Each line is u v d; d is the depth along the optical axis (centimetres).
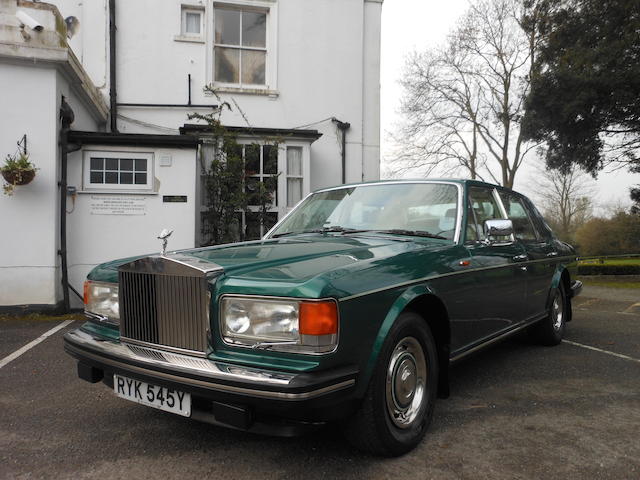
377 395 247
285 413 215
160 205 751
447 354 309
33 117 661
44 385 388
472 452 276
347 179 1070
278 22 1036
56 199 676
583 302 1013
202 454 272
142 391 261
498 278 381
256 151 886
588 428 312
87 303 307
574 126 1641
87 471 253
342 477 248
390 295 259
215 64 1021
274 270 245
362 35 1082
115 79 950
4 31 632
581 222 3772
